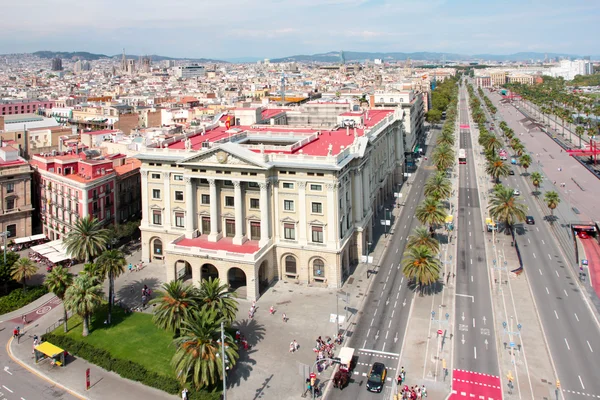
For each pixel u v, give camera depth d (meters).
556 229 174.12
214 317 86.38
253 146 139.75
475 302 120.12
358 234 142.00
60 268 108.88
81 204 147.62
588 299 121.56
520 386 88.81
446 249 155.12
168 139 153.25
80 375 94.06
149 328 109.44
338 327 105.38
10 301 120.06
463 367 94.38
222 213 134.38
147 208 143.62
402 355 98.56
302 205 126.19
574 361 96.06
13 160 162.12
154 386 89.69
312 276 129.50
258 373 93.12
